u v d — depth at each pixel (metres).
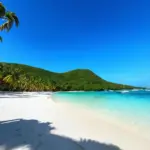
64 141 6.59
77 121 10.36
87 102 25.36
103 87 152.00
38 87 90.56
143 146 6.30
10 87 64.12
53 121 10.27
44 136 7.16
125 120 10.90
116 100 28.97
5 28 16.52
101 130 8.35
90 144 6.38
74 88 130.88
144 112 14.38
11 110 14.69
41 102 24.22
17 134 7.35
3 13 12.69
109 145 6.34
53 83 110.62
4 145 5.99
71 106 19.34
